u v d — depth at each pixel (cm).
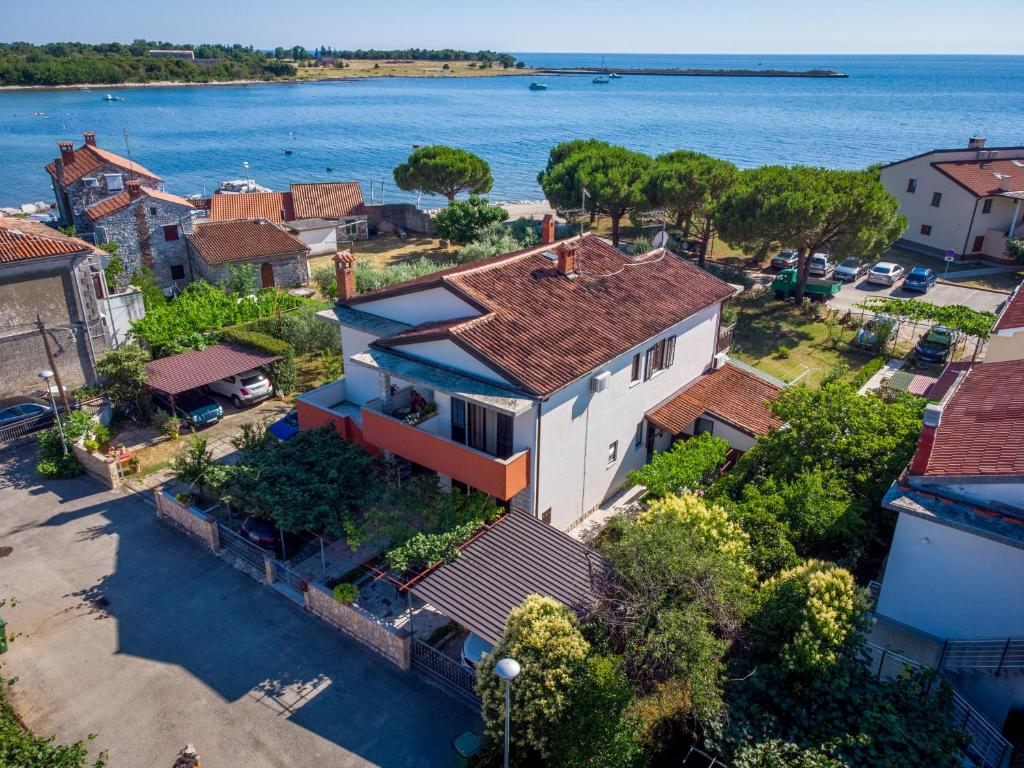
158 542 2611
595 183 5634
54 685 1977
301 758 1767
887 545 2288
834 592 1719
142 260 5425
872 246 4534
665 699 1722
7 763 1478
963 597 1816
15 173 11238
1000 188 5875
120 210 5250
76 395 3575
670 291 3072
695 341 3175
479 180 7300
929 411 1791
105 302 3784
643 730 1653
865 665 1748
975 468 1781
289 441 2709
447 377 2388
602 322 2700
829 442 2372
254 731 1839
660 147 13488
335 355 4075
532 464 2355
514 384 2273
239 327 3941
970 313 4025
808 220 4281
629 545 1836
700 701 1570
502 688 1650
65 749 1534
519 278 2784
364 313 2991
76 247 3500
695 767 1620
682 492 2423
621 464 2898
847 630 1681
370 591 2367
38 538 2625
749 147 13588
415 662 2056
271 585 2389
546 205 8950
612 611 1766
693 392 3162
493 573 2059
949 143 14225
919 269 5253
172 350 3738
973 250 6022
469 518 2261
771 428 2706
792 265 5562
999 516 1728
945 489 1808
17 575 2422
